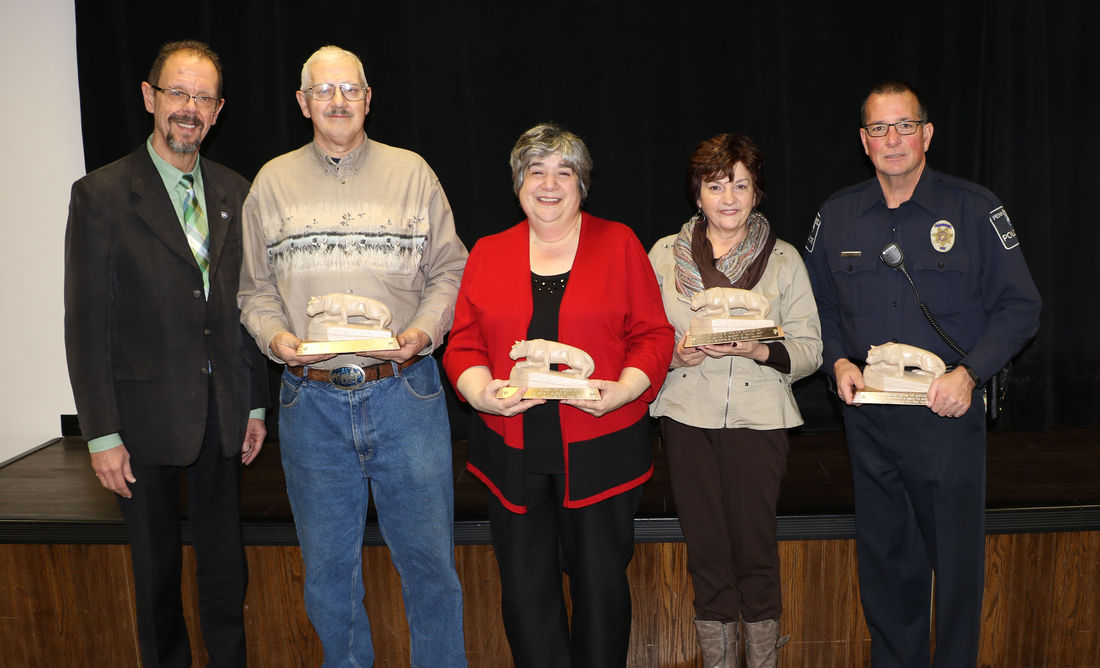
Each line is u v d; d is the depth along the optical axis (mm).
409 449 2047
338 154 2000
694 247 2168
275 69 3568
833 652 2615
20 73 3641
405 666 2631
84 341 2061
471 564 2617
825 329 2268
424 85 3580
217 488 2248
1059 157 3531
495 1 3535
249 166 3641
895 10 3492
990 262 2082
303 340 1979
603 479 1914
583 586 1958
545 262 1971
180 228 2111
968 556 2117
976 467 2096
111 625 2688
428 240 2104
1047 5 3434
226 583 2303
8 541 2656
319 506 2055
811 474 3035
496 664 2650
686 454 2170
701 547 2176
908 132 2029
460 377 1962
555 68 3572
